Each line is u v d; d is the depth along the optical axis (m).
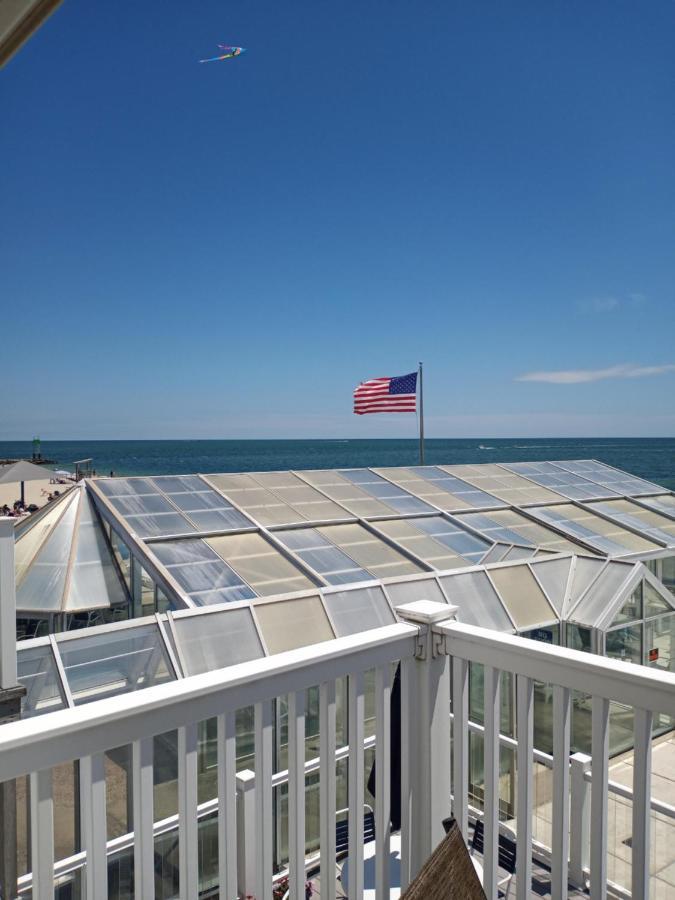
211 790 8.11
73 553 12.21
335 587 10.86
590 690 1.88
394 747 2.66
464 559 13.98
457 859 1.47
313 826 8.68
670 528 18.45
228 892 1.76
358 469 20.11
